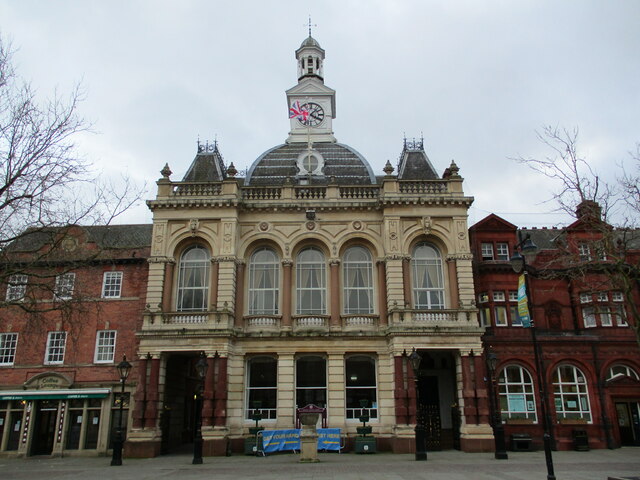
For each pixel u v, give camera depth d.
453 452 27.92
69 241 33.16
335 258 32.09
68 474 20.64
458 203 32.16
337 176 36.03
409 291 31.05
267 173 36.34
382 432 29.00
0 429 30.48
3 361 31.86
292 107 41.28
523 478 17.72
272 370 30.62
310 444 23.95
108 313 32.28
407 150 37.31
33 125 24.25
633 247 33.00
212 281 30.98
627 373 31.80
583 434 29.64
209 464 23.59
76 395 30.42
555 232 37.00
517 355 31.58
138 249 33.44
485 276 33.31
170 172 33.31
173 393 32.56
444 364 32.97
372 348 30.28
